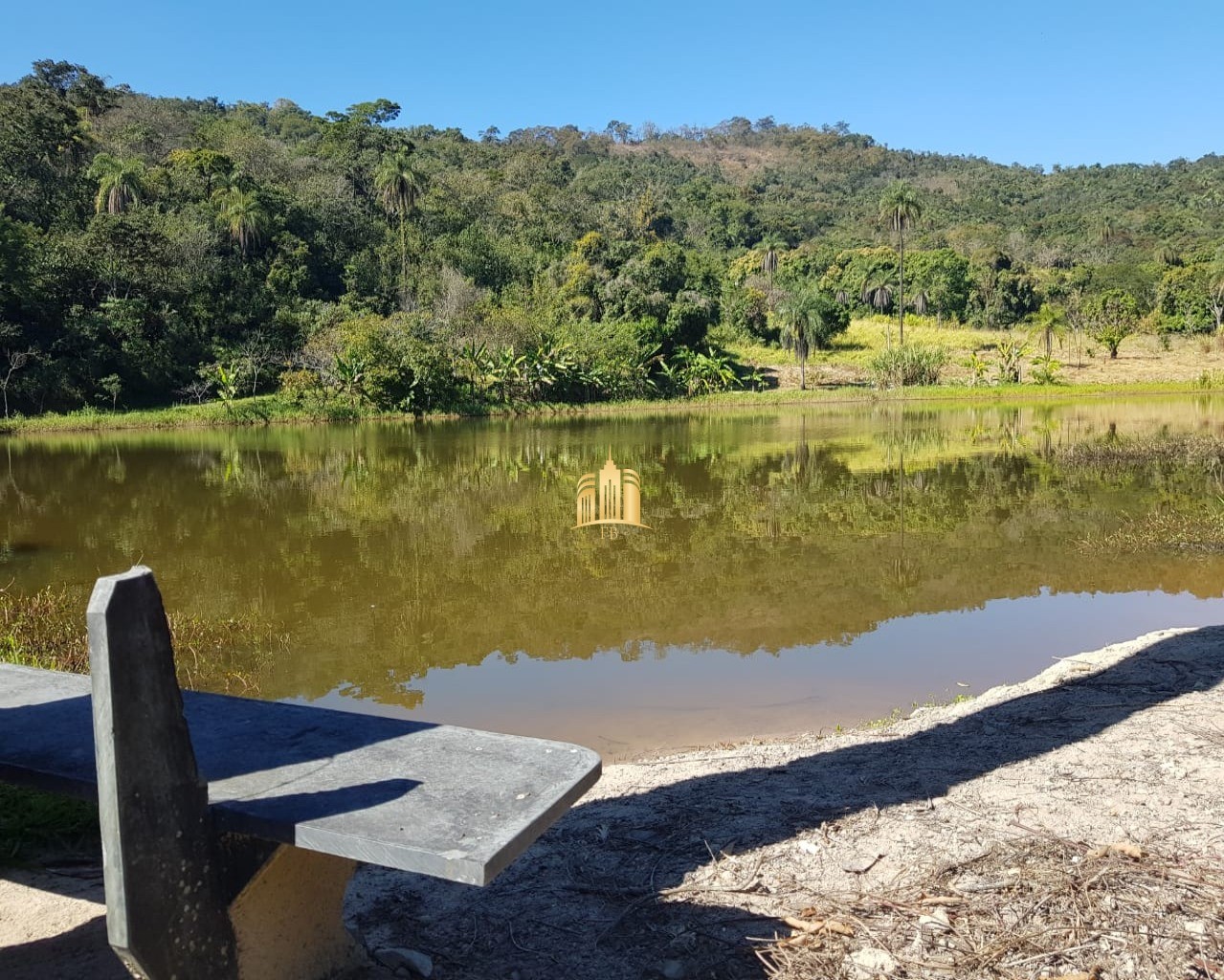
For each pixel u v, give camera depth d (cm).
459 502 1600
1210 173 13025
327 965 227
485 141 14562
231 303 4872
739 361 5741
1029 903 266
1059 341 6072
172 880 174
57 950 246
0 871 291
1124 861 286
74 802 328
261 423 3838
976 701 507
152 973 171
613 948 256
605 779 407
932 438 2664
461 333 4694
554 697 632
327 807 182
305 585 1009
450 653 750
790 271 8144
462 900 286
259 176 6444
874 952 246
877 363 5172
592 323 5325
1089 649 719
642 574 1030
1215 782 343
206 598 955
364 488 1809
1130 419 3188
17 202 4850
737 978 239
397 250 6134
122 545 1264
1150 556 1041
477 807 181
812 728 554
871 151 17138
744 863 300
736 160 17825
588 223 7856
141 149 6681
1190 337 6325
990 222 11275
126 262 4412
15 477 2092
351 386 4153
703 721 576
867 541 1199
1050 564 1027
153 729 169
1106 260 9069
